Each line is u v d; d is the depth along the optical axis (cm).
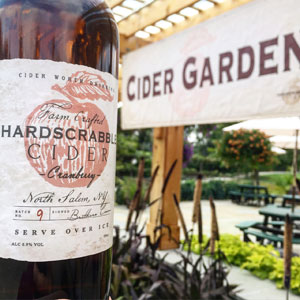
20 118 19
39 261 19
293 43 92
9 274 19
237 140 369
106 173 22
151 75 148
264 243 221
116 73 25
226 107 113
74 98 20
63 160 20
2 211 19
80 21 22
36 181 19
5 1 21
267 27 99
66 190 20
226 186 511
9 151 19
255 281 136
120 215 292
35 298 20
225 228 258
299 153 608
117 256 98
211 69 118
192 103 127
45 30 20
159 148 186
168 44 138
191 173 619
